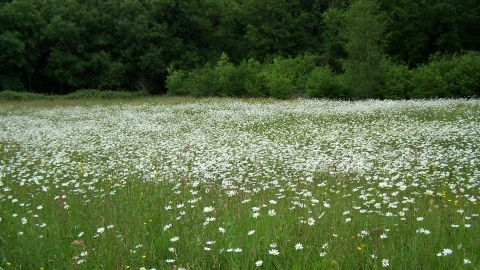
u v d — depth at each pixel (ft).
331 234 15.93
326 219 17.63
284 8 186.29
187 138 47.55
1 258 15.11
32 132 54.54
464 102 73.72
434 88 94.99
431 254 13.78
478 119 53.16
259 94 106.22
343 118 60.80
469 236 15.37
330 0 200.54
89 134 53.36
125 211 20.49
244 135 48.93
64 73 147.95
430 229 16.21
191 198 22.21
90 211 20.85
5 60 138.92
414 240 14.74
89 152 42.11
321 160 32.78
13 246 16.25
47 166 34.91
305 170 30.32
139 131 54.75
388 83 96.58
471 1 146.00
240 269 13.52
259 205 19.92
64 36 149.18
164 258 15.12
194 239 15.66
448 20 142.20
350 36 102.47
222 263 14.26
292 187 25.32
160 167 31.86
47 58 149.18
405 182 26.18
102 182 28.73
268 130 53.52
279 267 13.44
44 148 44.24
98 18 156.87
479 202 21.35
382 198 21.89
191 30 175.32
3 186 27.96
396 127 50.01
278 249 14.47
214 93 113.19
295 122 59.26
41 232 17.44
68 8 154.71
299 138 46.55
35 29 149.89
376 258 13.25
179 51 166.81
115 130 55.83
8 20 142.20
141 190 25.45
